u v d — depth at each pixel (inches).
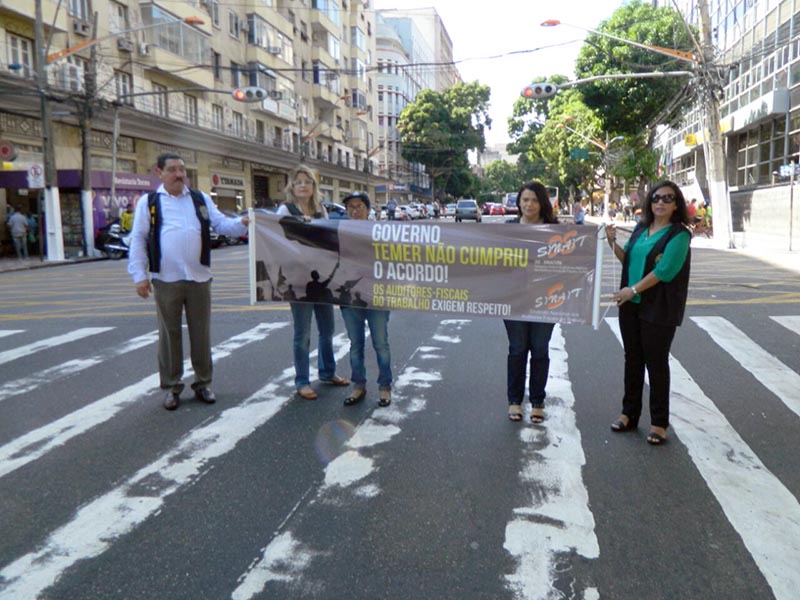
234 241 1203.2
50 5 971.3
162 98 1267.2
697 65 864.9
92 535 133.4
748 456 172.7
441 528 135.5
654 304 177.2
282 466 167.3
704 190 1482.5
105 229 944.9
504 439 185.6
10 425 199.9
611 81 1258.0
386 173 3026.6
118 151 1157.7
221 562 123.2
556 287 195.0
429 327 349.1
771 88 1059.3
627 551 126.5
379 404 217.0
